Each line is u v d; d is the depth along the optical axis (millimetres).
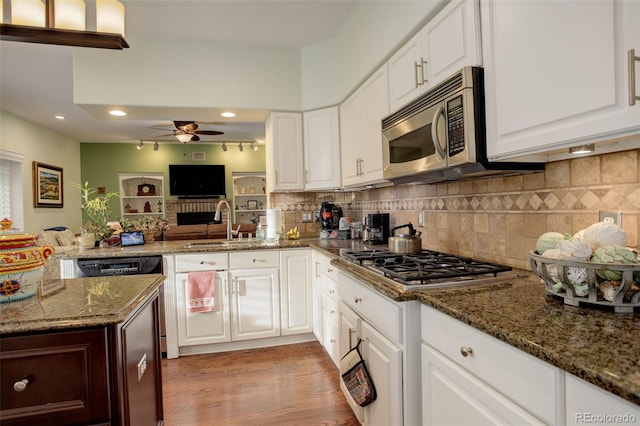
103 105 2953
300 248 2975
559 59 1007
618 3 843
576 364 650
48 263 2553
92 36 1492
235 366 2582
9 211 5113
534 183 1471
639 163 1072
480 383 947
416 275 1406
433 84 1668
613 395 610
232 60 3184
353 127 2805
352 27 2707
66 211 6633
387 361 1379
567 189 1321
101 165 7438
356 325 1710
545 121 1058
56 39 1482
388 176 2041
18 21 1395
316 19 2820
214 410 2002
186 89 3070
